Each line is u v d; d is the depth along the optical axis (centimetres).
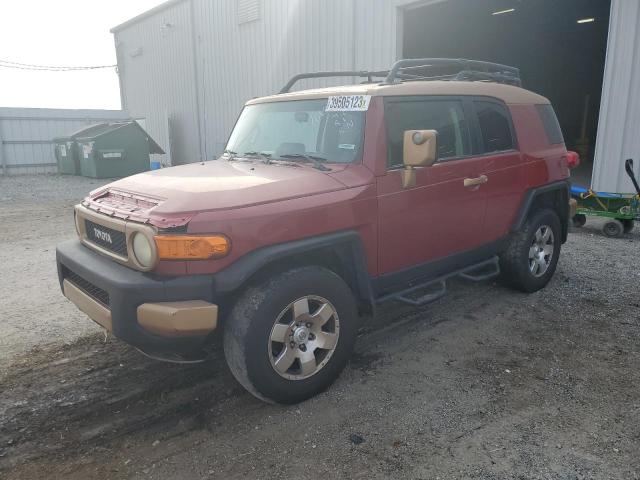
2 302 537
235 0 1695
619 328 456
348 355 361
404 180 373
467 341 434
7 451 295
